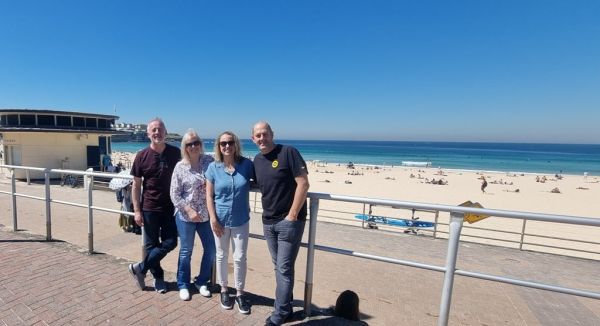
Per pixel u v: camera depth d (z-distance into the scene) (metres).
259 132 2.91
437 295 5.75
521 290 6.20
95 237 8.15
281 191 2.90
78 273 3.96
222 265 3.25
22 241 5.10
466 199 25.64
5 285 3.60
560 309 5.52
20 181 18.39
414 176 41.31
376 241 9.38
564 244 12.73
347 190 29.53
